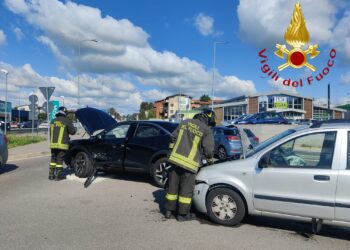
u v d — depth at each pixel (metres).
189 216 5.62
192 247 4.45
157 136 8.26
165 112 112.44
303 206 4.76
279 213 4.95
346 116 55.50
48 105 19.38
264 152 5.15
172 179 5.66
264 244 4.61
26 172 10.26
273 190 4.96
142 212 6.05
